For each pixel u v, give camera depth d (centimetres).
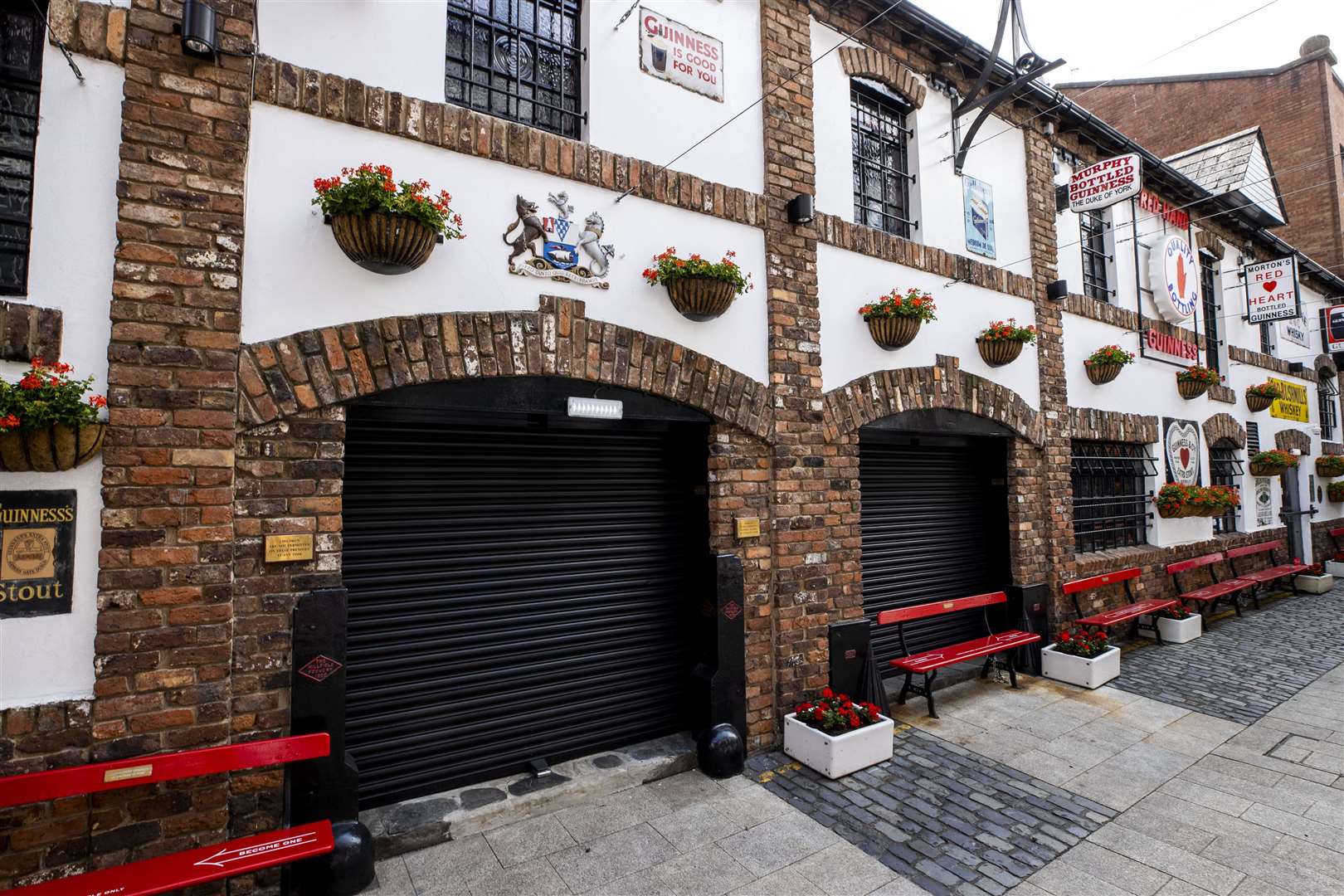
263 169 330
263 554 323
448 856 358
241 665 317
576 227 427
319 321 340
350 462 380
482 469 425
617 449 480
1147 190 945
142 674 292
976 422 663
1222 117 1606
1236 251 1155
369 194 324
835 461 541
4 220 292
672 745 475
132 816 290
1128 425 852
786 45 537
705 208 483
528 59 441
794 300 523
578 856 359
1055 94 731
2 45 297
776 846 371
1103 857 362
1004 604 705
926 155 649
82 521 286
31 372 267
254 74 329
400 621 395
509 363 392
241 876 314
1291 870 349
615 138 450
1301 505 1286
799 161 536
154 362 298
